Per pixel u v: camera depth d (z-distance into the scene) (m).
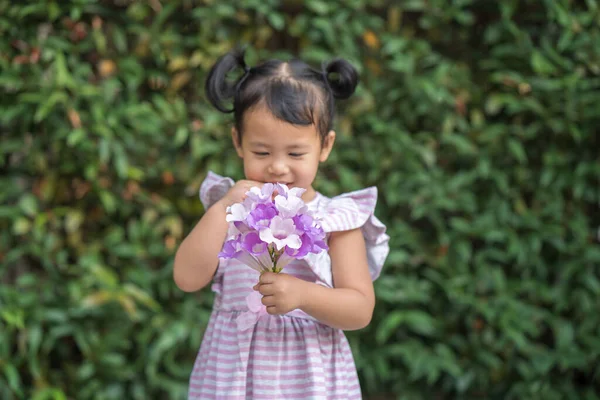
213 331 1.63
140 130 2.69
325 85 1.62
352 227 1.58
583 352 2.79
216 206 1.57
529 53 2.81
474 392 2.88
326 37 2.76
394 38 2.81
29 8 2.59
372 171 2.80
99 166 2.68
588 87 2.80
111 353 2.67
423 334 2.88
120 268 2.76
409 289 2.78
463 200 2.83
